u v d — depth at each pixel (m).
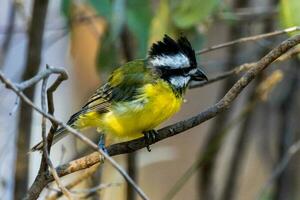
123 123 10.20
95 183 11.23
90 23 13.16
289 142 13.55
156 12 11.55
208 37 15.48
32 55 10.76
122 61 12.33
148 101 10.09
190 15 10.61
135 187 6.71
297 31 9.10
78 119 10.39
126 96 10.18
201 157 12.91
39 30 10.77
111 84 10.33
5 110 12.69
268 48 13.37
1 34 13.30
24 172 10.72
